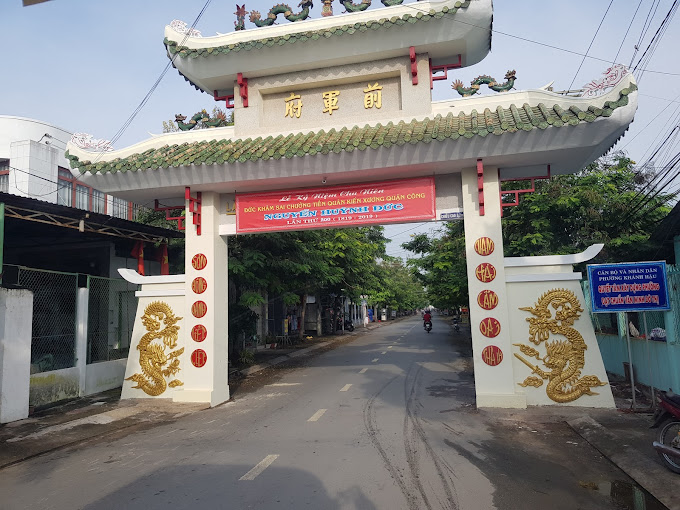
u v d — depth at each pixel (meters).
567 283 7.91
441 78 9.01
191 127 10.01
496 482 4.79
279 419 7.77
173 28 9.25
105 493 4.76
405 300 57.53
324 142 8.04
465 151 7.63
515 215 12.39
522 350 7.93
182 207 10.22
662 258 10.83
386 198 8.55
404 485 4.71
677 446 4.92
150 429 7.48
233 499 4.47
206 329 9.15
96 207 17.48
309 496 4.48
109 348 11.52
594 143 7.27
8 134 16.16
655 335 8.69
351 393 9.86
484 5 7.82
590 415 7.18
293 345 23.03
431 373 12.30
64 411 8.75
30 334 8.45
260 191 9.18
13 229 11.48
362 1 8.91
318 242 16.27
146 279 9.64
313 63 8.95
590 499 4.37
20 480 5.28
